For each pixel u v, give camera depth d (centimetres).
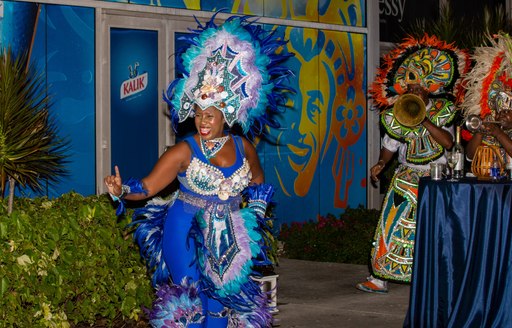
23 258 507
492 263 555
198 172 471
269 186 502
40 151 600
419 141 665
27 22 793
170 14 900
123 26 865
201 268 470
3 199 605
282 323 625
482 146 615
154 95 895
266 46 495
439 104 664
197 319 465
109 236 571
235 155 481
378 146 1109
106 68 852
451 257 567
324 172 1052
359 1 1088
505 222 554
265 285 643
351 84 1078
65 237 543
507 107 602
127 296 588
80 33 831
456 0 1283
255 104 490
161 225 489
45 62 807
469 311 559
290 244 933
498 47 612
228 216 477
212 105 473
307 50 1029
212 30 488
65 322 536
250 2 971
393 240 676
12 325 507
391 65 687
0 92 572
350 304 686
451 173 628
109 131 856
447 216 568
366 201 1099
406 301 696
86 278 557
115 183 448
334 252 912
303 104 1025
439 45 680
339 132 1066
